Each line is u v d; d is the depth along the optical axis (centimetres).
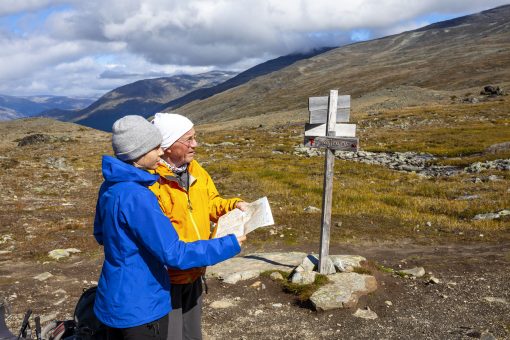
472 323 688
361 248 1203
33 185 2664
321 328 673
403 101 12394
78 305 354
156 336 316
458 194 2014
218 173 3002
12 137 11831
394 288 835
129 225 301
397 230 1386
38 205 2017
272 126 10444
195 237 370
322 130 822
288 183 2498
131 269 308
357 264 896
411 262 1042
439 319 704
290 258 976
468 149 3975
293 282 816
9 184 2641
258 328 674
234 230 366
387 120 8094
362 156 4044
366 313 716
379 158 3878
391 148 4559
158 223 301
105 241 314
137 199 302
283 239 1286
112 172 310
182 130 364
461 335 643
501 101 9931
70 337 344
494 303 764
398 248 1200
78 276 966
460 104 10550
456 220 1509
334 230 1386
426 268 978
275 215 1581
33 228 1484
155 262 318
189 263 308
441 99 12238
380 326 678
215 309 745
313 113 819
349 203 1833
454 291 827
